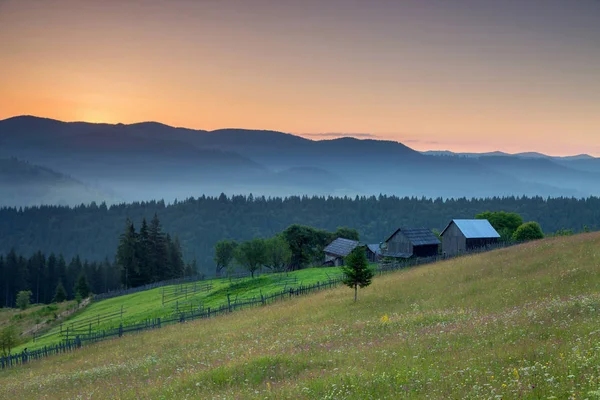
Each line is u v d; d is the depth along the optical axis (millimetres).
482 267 55562
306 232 137750
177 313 64688
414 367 17906
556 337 19781
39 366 43625
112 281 186000
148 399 20406
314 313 46094
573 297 31125
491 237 90312
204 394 19281
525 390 13312
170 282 114688
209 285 90125
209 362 26609
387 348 22859
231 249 134500
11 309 125938
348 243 122125
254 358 23828
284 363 22266
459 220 91875
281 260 112562
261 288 76438
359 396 15359
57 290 136125
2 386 33781
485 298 40562
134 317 72875
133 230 147000
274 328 40344
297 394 16719
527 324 23594
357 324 34625
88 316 84500
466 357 18609
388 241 99688
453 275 54438
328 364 21359
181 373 24766
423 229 99062
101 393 23578
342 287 61375
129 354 39344
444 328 26766
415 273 62062
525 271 48875
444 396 14195
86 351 47094
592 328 20234
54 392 26922
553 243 61656
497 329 23594
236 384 20297
